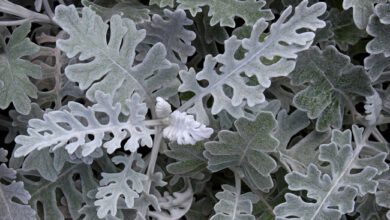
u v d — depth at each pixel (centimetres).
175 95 65
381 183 66
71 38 59
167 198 66
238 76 63
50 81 68
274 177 70
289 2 68
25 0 71
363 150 68
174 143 65
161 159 69
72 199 67
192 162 66
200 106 64
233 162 66
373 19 64
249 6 64
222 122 66
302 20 61
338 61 64
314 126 69
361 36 69
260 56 62
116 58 61
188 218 68
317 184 64
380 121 68
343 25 69
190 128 61
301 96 65
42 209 69
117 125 62
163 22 65
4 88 63
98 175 69
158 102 62
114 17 61
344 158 65
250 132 63
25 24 65
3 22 65
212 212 69
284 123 67
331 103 66
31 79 68
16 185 65
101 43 60
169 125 63
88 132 61
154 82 63
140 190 63
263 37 64
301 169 66
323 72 65
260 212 69
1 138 72
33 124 59
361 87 65
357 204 68
